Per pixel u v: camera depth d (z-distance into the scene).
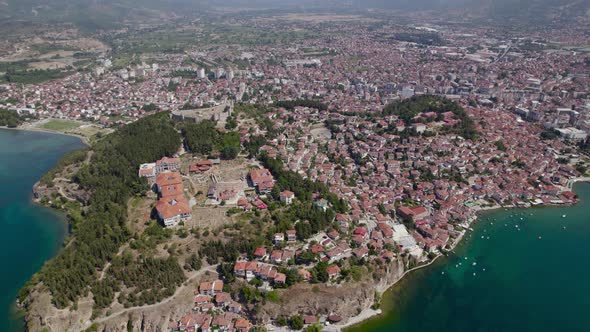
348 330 192.12
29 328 182.38
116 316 186.62
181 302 194.88
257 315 190.25
